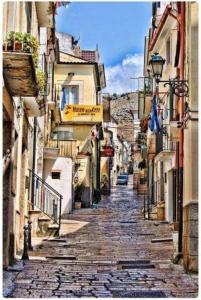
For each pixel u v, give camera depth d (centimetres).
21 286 1005
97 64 3553
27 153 1639
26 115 1557
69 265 1316
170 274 1178
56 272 1193
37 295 925
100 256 1503
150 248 1648
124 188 5941
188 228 1192
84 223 2347
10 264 1241
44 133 2448
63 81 3522
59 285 1034
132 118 7625
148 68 3162
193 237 1179
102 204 3631
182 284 1058
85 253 1554
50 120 2878
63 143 2931
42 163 2369
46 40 2297
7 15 1145
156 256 1491
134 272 1215
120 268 1282
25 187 1619
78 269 1254
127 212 2950
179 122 1395
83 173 3362
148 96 2952
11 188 1211
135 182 5744
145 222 2405
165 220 2469
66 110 3403
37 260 1371
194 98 1220
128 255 1521
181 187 1384
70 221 2420
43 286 1014
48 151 2489
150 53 2841
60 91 3391
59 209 2077
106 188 4741
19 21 1272
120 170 7706
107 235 1961
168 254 1519
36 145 1997
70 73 3522
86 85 3528
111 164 6109
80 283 1062
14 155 1282
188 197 1207
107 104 4400
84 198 3341
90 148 3409
